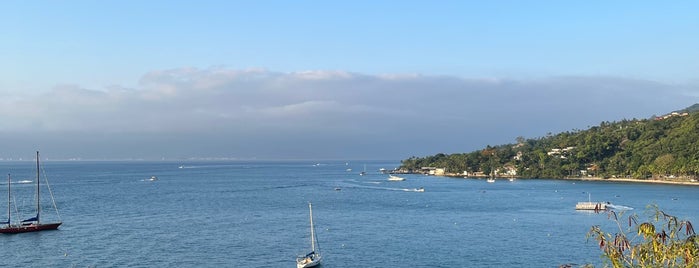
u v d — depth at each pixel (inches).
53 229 4702.3
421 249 3865.7
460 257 3614.7
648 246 777.6
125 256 3624.5
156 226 4936.0
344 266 3363.7
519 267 3351.4
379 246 3976.4
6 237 4320.9
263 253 3725.4
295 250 3828.7
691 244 753.6
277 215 5792.3
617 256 791.1
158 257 3597.4
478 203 7175.2
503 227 4916.3
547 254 3713.1
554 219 5472.4
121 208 6476.4
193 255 3654.0
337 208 6515.8
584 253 3737.7
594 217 5585.6
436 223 5191.9
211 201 7421.3
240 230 4702.3
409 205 6909.5
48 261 3508.9
